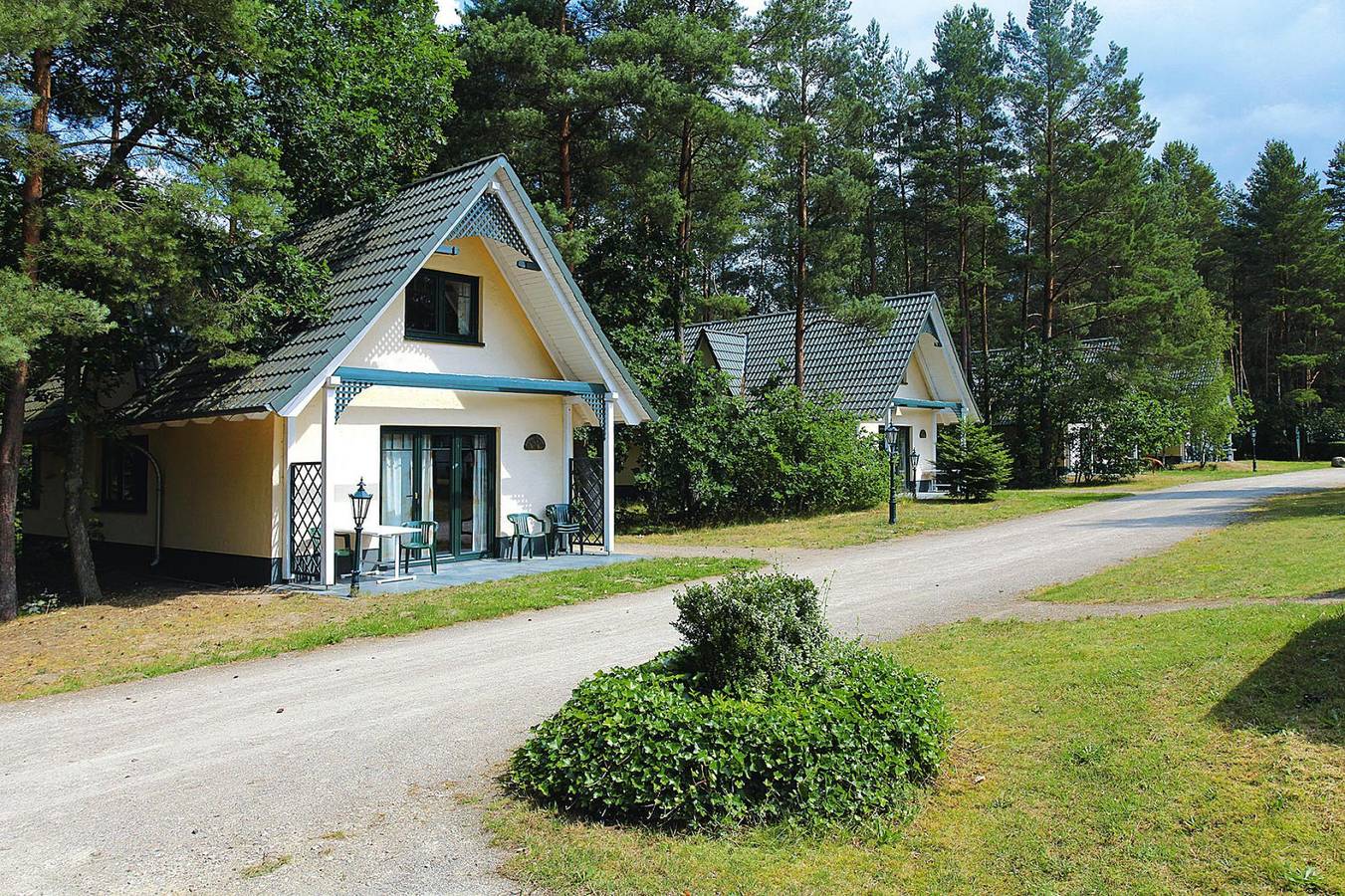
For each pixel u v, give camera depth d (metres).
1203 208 58.47
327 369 12.79
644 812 5.02
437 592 12.67
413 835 4.89
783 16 25.28
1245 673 6.38
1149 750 5.45
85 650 9.90
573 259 21.36
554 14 24.72
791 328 34.19
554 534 17.06
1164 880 4.16
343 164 16.94
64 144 11.73
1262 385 60.06
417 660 9.05
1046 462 34.78
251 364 13.12
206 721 7.18
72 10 10.05
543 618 11.12
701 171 27.56
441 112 20.69
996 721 6.25
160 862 4.63
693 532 21.98
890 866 4.45
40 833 5.04
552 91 22.61
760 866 4.46
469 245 15.88
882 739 5.36
